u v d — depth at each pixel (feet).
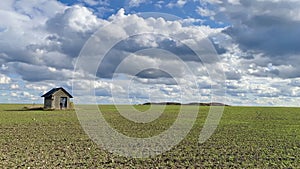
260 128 125.49
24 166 56.08
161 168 56.65
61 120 152.35
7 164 57.47
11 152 68.90
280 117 188.14
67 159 62.59
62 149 73.36
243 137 98.02
